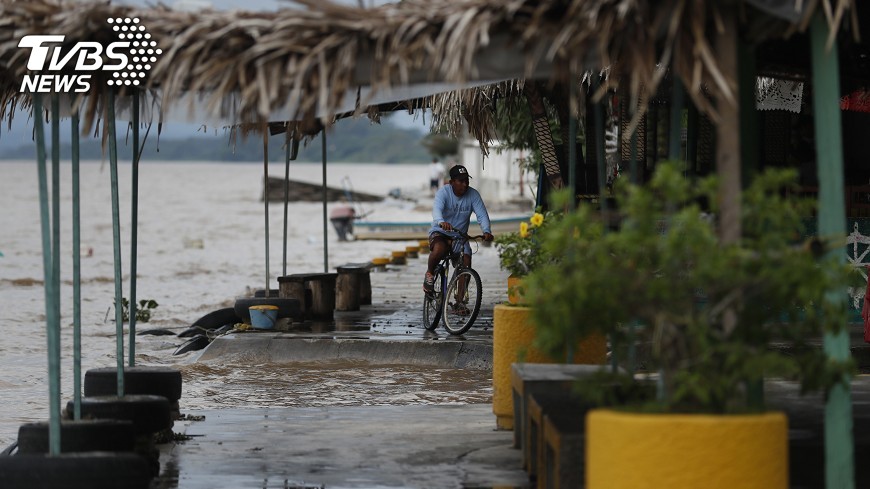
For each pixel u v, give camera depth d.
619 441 11.09
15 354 42.03
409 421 24.58
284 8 13.80
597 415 11.43
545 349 12.74
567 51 13.10
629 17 12.86
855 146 35.41
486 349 34.06
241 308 39.00
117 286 19.97
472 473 18.75
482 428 23.36
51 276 15.46
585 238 12.81
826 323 12.20
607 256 12.09
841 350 12.95
